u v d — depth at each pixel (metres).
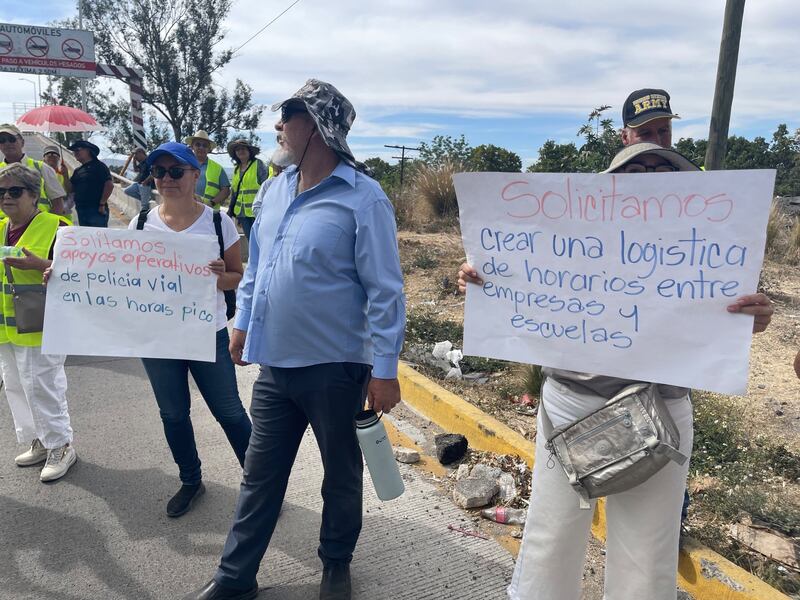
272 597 2.77
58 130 11.73
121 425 4.46
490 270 2.25
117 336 3.09
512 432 3.95
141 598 2.75
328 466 2.60
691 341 1.95
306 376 2.44
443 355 5.43
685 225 1.91
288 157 2.43
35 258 3.26
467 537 3.22
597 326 2.07
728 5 4.27
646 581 2.05
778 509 3.10
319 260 2.35
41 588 2.79
